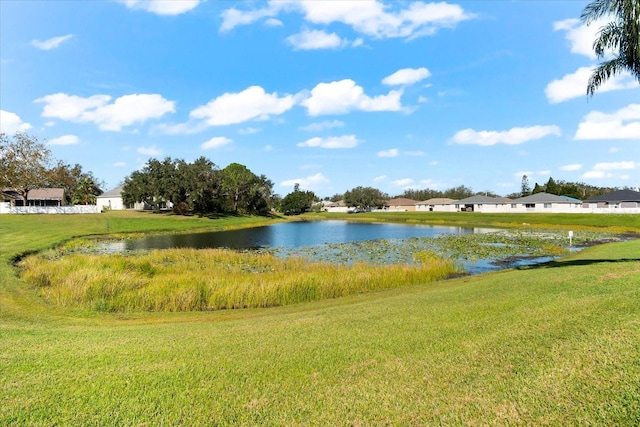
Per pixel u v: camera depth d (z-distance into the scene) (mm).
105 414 3814
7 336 6871
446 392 3904
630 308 5848
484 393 3791
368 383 4258
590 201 70312
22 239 29031
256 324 7797
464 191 146250
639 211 60656
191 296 11727
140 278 13227
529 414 3367
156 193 61406
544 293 8172
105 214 54812
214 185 68938
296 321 7707
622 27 11328
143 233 42969
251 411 3807
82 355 5551
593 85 12594
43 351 5785
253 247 31406
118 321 9523
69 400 4102
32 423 3680
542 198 75250
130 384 4465
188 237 41094
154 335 6914
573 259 18328
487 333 5512
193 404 3977
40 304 11172
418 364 4656
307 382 4395
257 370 4801
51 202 66062
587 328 5086
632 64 11805
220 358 5285
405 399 3857
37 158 55344
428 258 21234
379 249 28297
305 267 18234
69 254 24328
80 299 11594
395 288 14078
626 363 3928
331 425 3500
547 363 4211
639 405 3242
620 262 12922
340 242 34906
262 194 87438
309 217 95875
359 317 7508
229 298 11969
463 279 15172
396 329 6234
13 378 4695
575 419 3217
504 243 30734
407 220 73688
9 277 14391
